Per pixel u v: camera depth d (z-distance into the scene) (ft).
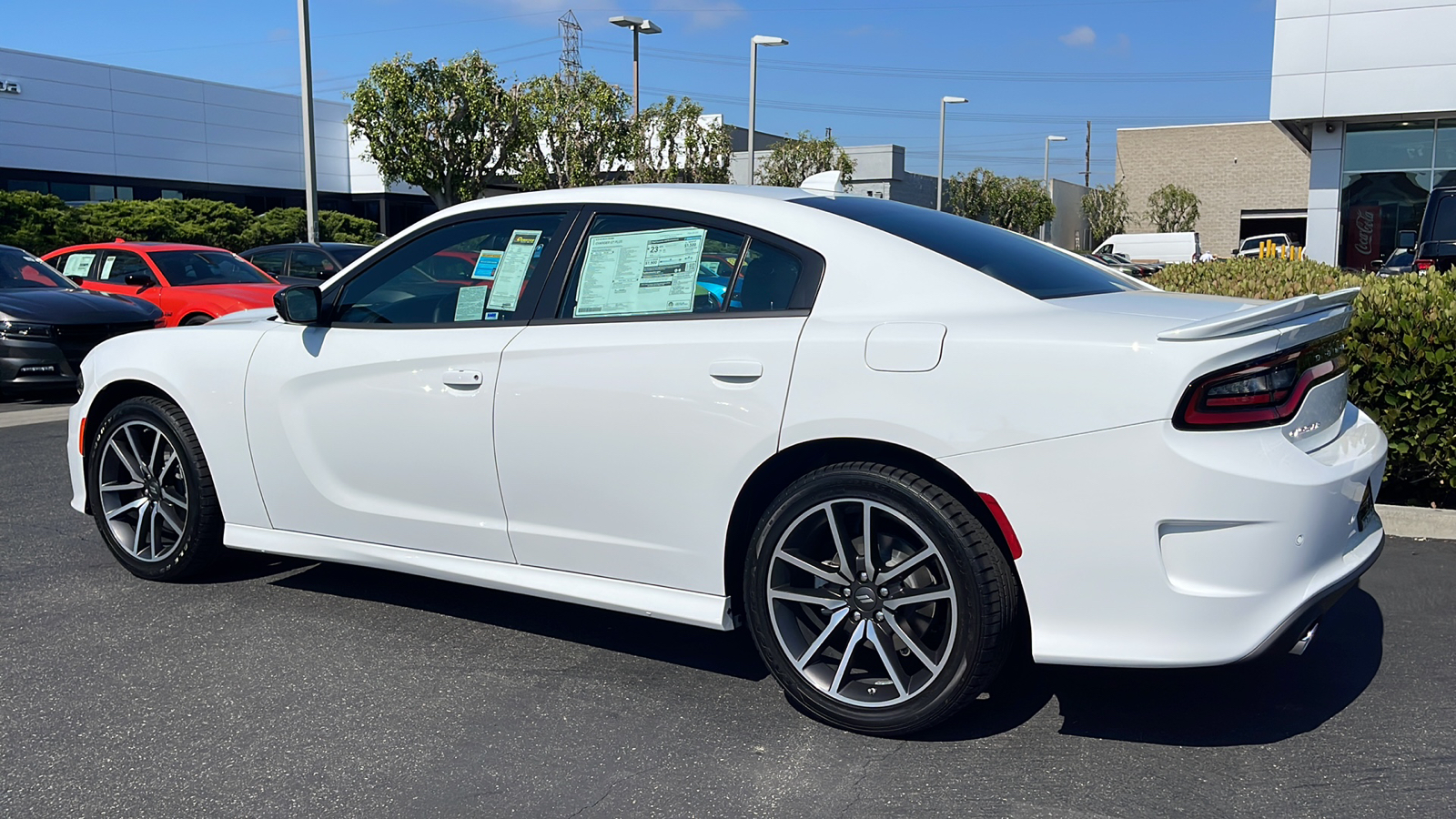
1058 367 8.84
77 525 17.74
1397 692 10.80
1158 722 10.23
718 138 92.43
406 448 12.14
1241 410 8.55
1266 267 23.17
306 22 61.52
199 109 105.09
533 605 13.85
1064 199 173.17
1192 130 163.32
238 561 15.78
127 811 8.79
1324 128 65.36
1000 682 11.18
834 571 9.96
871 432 9.45
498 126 74.95
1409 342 16.19
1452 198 45.32
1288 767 9.32
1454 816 8.46
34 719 10.49
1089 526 8.76
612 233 11.44
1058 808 8.69
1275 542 8.50
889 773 9.33
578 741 10.01
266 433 13.19
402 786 9.19
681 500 10.46
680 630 12.99
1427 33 59.57
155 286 40.37
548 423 11.07
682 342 10.41
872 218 10.92
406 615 13.46
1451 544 15.79
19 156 91.04
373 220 121.39
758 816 8.65
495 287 11.96
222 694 11.07
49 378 31.63
